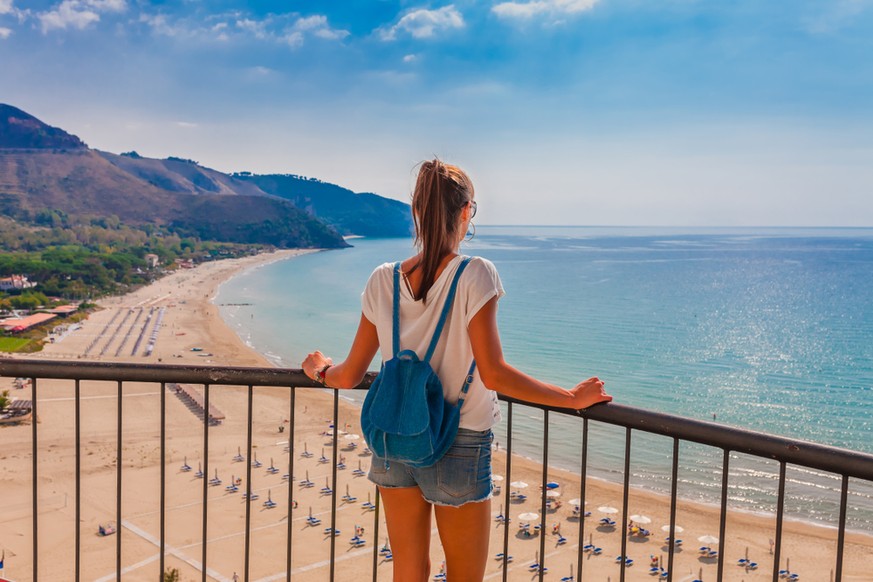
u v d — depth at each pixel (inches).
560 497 1056.8
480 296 82.3
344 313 4146.2
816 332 3380.9
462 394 85.1
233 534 912.3
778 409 1909.4
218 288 5895.7
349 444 1359.5
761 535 939.3
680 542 908.6
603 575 799.7
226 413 1572.3
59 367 113.5
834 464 74.4
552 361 2566.4
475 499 85.7
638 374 2374.5
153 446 1326.3
